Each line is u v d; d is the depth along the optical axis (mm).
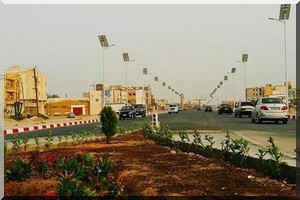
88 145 12461
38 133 24328
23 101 68125
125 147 11203
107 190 5348
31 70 71000
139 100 143500
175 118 44094
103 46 48500
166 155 8797
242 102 41250
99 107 105125
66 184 4398
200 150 8859
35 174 6992
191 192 4902
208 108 97812
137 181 5758
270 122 28078
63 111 101000
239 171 6352
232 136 15617
